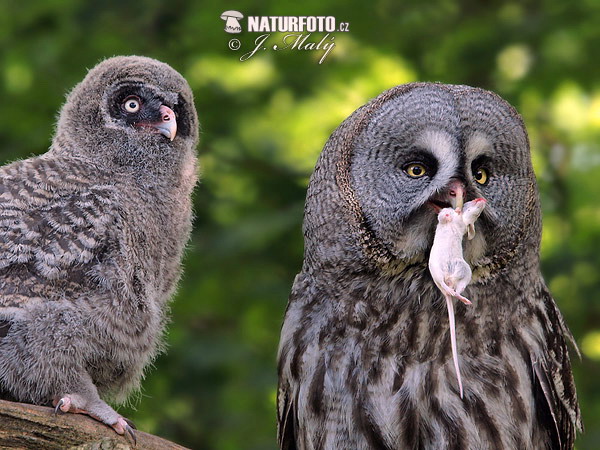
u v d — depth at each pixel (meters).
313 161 17.19
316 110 17.81
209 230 16.58
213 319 16.88
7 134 16.75
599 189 18.67
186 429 15.66
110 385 9.95
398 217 9.51
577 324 17.27
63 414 8.99
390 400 9.56
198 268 16.53
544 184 18.42
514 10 18.73
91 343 9.47
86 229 9.67
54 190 9.88
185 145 11.02
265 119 17.77
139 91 10.84
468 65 18.11
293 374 9.92
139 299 9.83
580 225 18.12
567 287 17.50
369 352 9.68
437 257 8.88
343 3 17.81
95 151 10.54
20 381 9.28
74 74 16.94
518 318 9.76
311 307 9.95
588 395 16.56
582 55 17.91
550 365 9.84
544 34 17.95
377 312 9.70
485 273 9.59
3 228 9.51
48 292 9.37
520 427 9.52
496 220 9.44
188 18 17.14
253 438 15.71
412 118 9.48
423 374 9.59
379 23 18.11
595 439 15.86
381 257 9.62
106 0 17.33
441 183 9.30
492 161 9.42
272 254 16.77
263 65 17.69
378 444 9.56
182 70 17.00
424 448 9.52
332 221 9.78
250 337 16.70
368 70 17.80
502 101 9.57
